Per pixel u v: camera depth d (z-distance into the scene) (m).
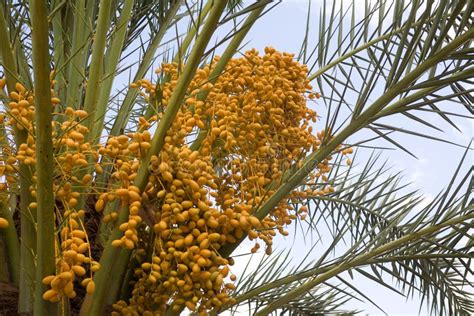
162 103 2.96
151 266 2.53
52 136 2.41
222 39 2.45
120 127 3.48
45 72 2.10
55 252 2.29
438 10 2.76
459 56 2.71
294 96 3.05
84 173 2.94
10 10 3.07
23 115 2.45
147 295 2.72
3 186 2.60
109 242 2.52
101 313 2.55
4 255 2.78
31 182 2.45
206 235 2.46
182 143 2.65
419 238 3.07
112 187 2.85
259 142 2.88
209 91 2.93
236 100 2.88
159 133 2.48
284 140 3.00
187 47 4.02
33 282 2.53
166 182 2.54
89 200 3.06
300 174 2.78
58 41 3.60
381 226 4.14
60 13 3.69
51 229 2.21
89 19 3.49
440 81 2.71
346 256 3.15
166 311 2.72
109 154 2.58
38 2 2.02
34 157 2.42
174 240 2.50
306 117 3.16
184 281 2.47
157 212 2.54
